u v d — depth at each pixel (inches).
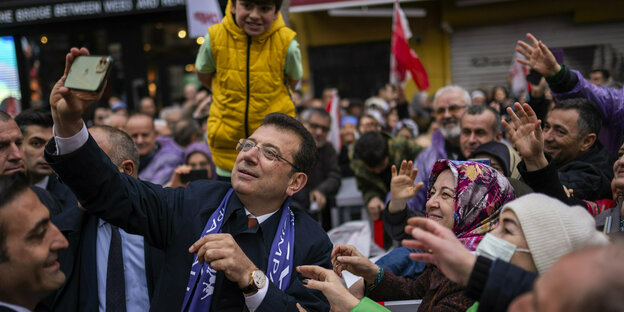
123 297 90.0
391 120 299.4
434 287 82.4
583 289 38.0
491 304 61.2
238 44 127.5
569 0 488.7
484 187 84.8
